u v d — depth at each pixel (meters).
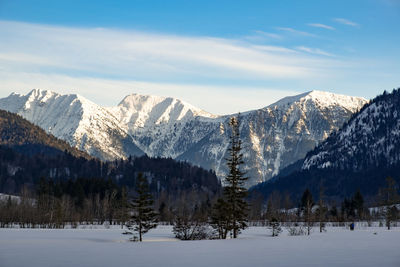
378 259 46.50
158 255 52.50
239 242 76.31
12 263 45.91
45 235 101.19
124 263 45.16
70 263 45.62
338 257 48.59
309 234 111.81
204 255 52.06
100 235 105.12
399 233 106.62
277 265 42.22
